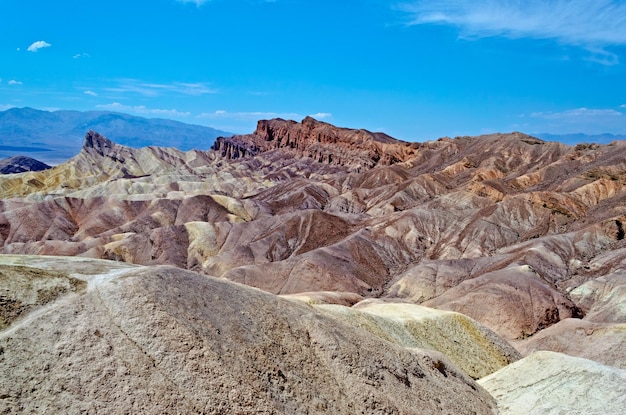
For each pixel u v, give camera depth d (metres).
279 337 28.42
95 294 25.55
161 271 29.06
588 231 122.62
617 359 55.59
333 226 140.62
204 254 127.88
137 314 24.50
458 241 134.12
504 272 95.19
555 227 139.12
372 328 43.97
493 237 134.50
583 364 37.50
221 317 27.16
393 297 103.81
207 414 21.30
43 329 22.61
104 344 22.64
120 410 20.06
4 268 26.06
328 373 28.03
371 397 27.23
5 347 21.14
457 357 48.94
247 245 128.88
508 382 40.09
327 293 81.00
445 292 97.38
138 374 21.77
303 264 109.31
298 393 25.06
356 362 29.28
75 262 31.03
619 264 101.75
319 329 30.53
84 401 19.97
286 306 32.12
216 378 22.81
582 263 109.81
